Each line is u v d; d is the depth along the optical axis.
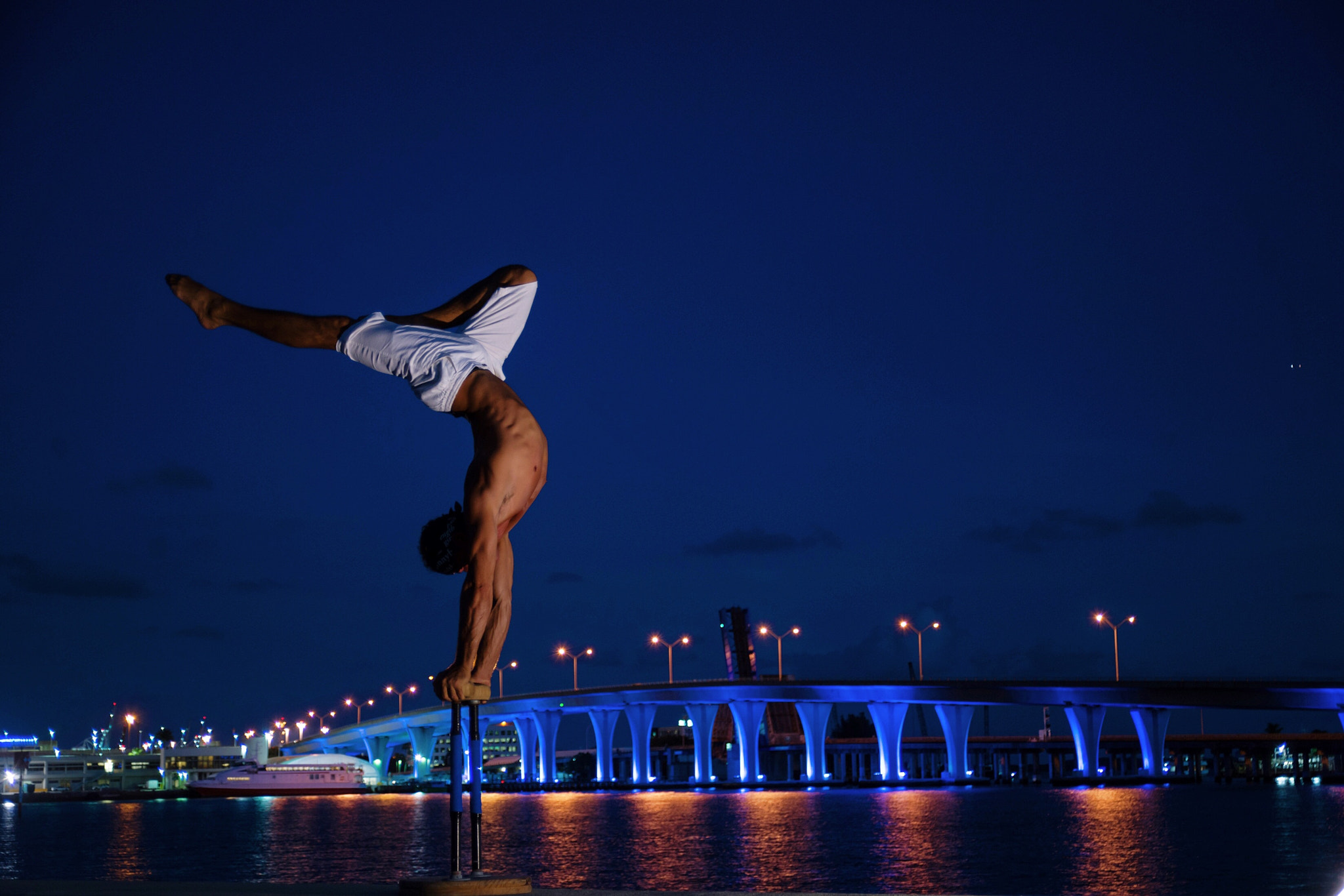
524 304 10.30
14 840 105.00
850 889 51.25
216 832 110.12
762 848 73.06
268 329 10.02
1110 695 148.62
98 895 10.22
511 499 9.66
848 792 169.25
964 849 69.69
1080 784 186.25
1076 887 51.06
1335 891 47.88
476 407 9.80
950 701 165.25
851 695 175.00
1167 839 74.50
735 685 181.88
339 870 66.56
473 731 10.60
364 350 9.87
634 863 64.81
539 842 82.88
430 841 88.31
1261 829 82.06
